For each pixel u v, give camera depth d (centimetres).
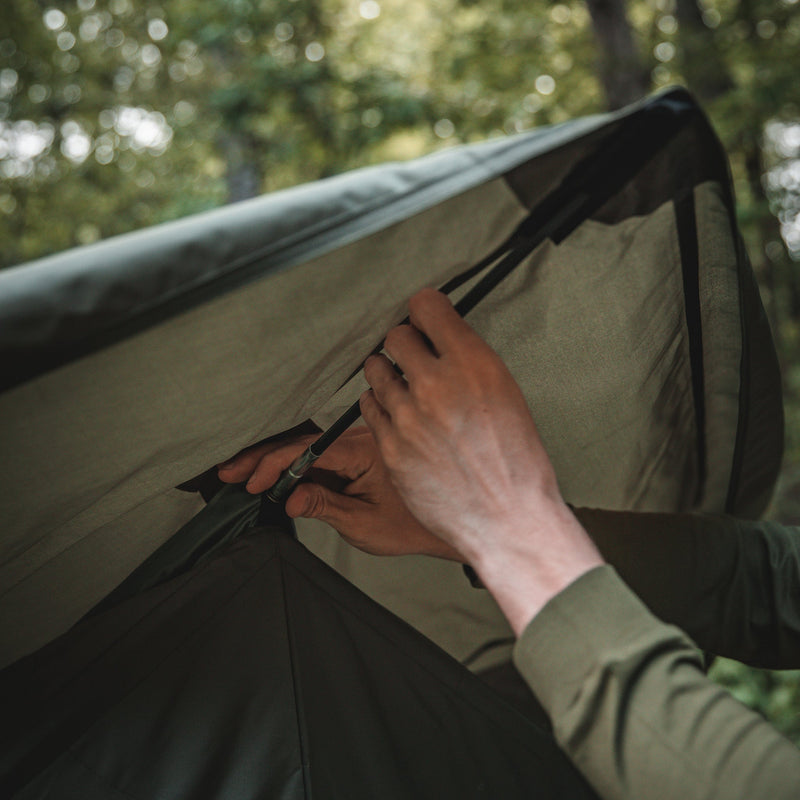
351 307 75
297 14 773
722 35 636
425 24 900
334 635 99
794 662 111
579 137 75
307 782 93
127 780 91
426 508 77
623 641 68
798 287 777
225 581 98
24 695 94
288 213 64
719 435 127
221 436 82
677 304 104
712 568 112
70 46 854
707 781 64
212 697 95
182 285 59
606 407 110
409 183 68
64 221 891
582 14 805
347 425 85
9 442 66
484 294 83
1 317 55
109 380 66
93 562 92
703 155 90
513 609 72
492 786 99
